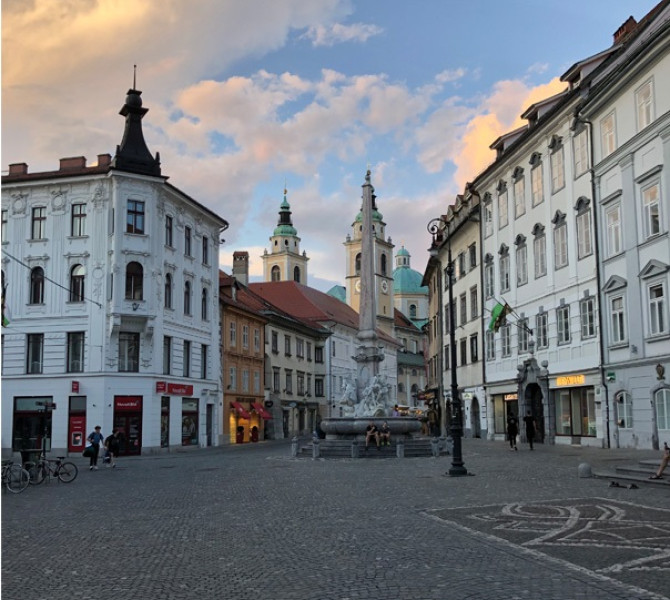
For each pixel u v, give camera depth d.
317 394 84.06
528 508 14.88
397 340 133.00
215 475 25.55
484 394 49.25
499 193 46.72
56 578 9.53
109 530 13.50
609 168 33.38
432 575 9.08
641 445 30.84
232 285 60.62
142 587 8.93
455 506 15.52
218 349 54.56
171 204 48.59
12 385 44.38
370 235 40.06
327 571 9.47
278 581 9.02
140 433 44.16
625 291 32.12
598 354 34.31
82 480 25.52
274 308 71.62
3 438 43.97
